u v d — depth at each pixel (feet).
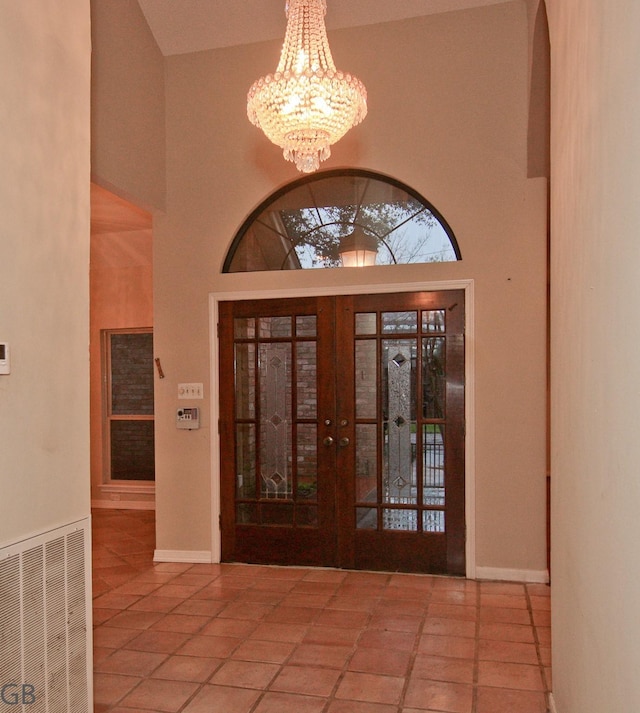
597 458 5.20
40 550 6.73
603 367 4.98
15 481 6.41
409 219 14.46
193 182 15.33
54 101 7.18
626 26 4.26
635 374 4.02
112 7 13.35
